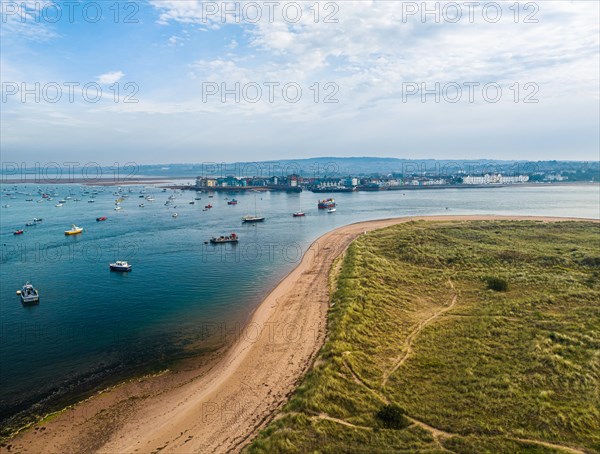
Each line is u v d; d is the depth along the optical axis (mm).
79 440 32469
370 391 33688
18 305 66312
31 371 44531
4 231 143250
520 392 32344
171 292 72438
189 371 43688
